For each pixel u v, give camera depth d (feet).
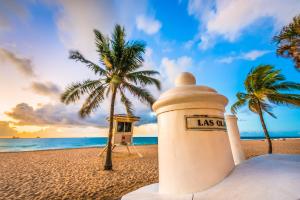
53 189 22.45
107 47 34.83
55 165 39.55
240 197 3.18
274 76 41.16
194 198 3.55
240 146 7.80
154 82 37.19
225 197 3.32
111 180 26.43
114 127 50.67
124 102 38.45
